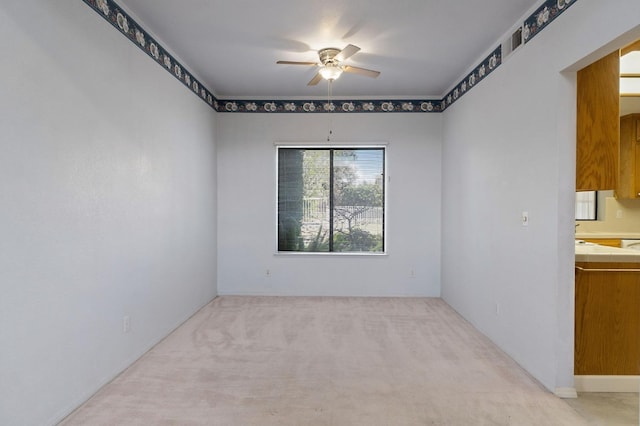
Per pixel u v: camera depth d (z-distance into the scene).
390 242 5.09
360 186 5.17
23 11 1.85
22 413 1.86
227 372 2.75
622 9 1.87
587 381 2.51
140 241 3.01
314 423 2.12
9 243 1.78
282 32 3.16
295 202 5.20
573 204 2.43
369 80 4.41
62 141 2.13
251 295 5.14
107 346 2.56
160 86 3.35
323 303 4.72
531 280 2.75
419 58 3.73
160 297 3.38
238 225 5.14
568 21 2.30
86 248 2.34
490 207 3.46
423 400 2.37
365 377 2.68
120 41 2.71
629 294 2.52
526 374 2.75
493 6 2.73
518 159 2.95
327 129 5.07
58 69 2.09
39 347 1.96
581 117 2.51
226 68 4.02
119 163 2.71
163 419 2.14
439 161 5.05
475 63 3.83
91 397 2.37
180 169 3.82
